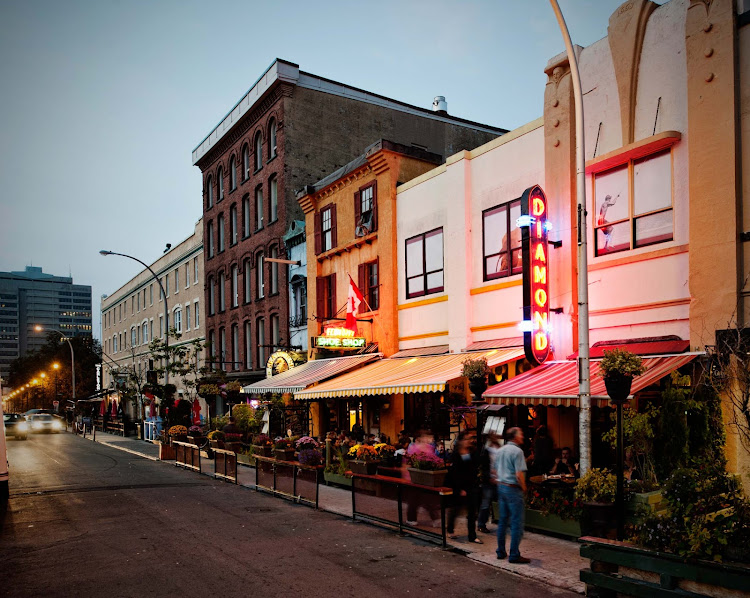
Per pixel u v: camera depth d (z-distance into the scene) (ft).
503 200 51.11
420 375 48.98
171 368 107.04
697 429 33.35
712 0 35.35
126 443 115.03
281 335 93.30
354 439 57.41
